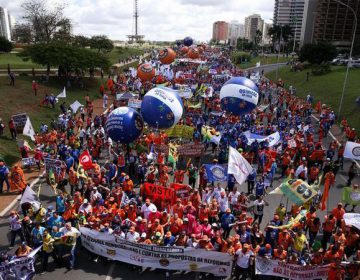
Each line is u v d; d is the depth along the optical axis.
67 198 17.50
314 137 34.69
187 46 111.06
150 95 27.98
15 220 15.62
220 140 27.45
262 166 24.03
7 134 30.44
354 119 40.12
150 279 14.20
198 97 47.50
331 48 79.31
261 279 13.96
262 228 18.11
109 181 20.98
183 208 16.33
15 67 62.81
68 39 77.56
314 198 18.89
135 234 14.77
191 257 14.24
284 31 128.75
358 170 26.22
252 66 105.06
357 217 15.22
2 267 12.80
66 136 29.75
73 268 14.67
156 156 23.73
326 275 13.39
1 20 197.62
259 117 36.22
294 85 67.88
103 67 58.31
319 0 137.50
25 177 23.67
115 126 25.38
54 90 49.03
